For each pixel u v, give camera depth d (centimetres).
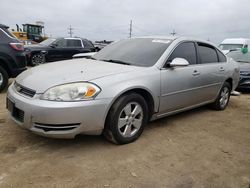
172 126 450
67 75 338
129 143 368
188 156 346
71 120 308
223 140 407
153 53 420
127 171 300
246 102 680
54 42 1296
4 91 648
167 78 402
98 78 333
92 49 1414
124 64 405
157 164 320
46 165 302
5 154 321
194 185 285
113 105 338
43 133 312
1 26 638
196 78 459
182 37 466
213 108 566
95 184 274
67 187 266
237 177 306
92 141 366
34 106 308
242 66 841
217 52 544
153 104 390
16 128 397
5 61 628
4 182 268
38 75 350
